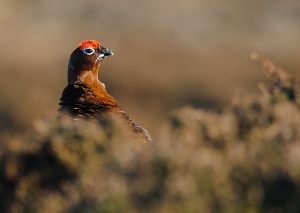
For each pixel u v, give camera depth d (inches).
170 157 339.0
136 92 2241.6
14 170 388.2
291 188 332.5
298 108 462.6
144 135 609.6
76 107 651.5
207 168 336.8
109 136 402.0
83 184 361.1
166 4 2935.5
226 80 2340.1
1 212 379.6
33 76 2289.6
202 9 2942.9
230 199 331.0
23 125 2101.4
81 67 792.3
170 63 2400.3
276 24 2851.9
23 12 2817.4
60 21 2770.7
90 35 2674.7
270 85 516.4
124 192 327.9
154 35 2689.5
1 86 2215.8
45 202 362.9
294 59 2588.6
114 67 2305.6
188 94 2253.9
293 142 371.6
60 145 388.5
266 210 331.6
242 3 3011.8
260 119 430.9
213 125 413.1
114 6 2893.7
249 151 372.8
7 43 2519.7
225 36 2746.1
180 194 323.3
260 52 2630.4
